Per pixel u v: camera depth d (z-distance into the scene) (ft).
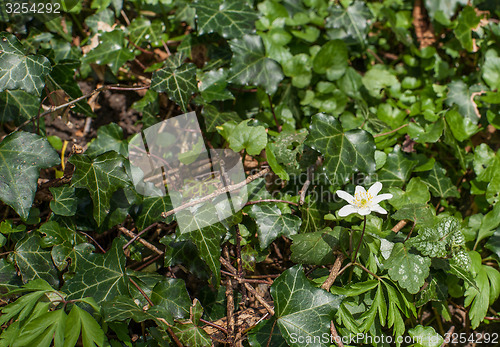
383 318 1.75
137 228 1.90
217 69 2.07
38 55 1.85
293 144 1.91
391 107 2.13
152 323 1.85
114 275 1.79
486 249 1.95
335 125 1.89
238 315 1.83
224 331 1.78
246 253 1.88
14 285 1.81
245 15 2.07
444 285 1.86
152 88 1.92
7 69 1.84
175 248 1.86
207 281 1.91
